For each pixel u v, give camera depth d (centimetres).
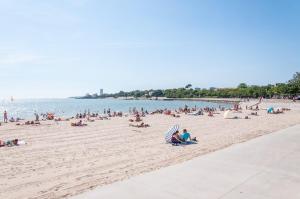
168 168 1023
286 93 12525
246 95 15312
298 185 823
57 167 1235
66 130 2592
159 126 2895
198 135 2181
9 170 1194
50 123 3319
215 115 4350
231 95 17288
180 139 1809
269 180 868
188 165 1058
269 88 14188
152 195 749
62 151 1602
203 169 997
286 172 954
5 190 925
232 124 2967
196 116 4197
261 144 1495
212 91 19775
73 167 1230
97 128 2733
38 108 12300
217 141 1869
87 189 916
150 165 1234
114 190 791
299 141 1578
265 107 6544
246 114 4400
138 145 1780
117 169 1179
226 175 922
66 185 967
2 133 2414
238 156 1201
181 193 762
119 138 2088
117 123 3231
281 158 1158
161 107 10806
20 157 1448
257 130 2398
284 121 3175
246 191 773
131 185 831
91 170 1172
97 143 1869
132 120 3438
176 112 5012
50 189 926
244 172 955
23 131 2545
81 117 4119
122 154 1499
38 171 1170
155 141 1936
